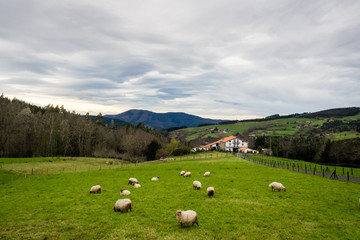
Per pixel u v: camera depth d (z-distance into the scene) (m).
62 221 19.02
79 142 124.38
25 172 54.25
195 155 113.75
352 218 18.67
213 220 18.47
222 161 70.88
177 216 17.25
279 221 18.16
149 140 133.50
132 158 113.69
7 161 68.06
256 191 28.25
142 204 23.41
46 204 24.50
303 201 23.61
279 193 27.08
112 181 38.41
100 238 15.62
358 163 71.69
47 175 47.03
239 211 20.56
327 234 15.70
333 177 38.75
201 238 15.20
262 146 154.62
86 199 26.25
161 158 105.56
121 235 15.94
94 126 146.12
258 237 15.34
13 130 101.31
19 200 26.58
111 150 130.88
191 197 25.83
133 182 35.56
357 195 25.92
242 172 46.00
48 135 113.88
